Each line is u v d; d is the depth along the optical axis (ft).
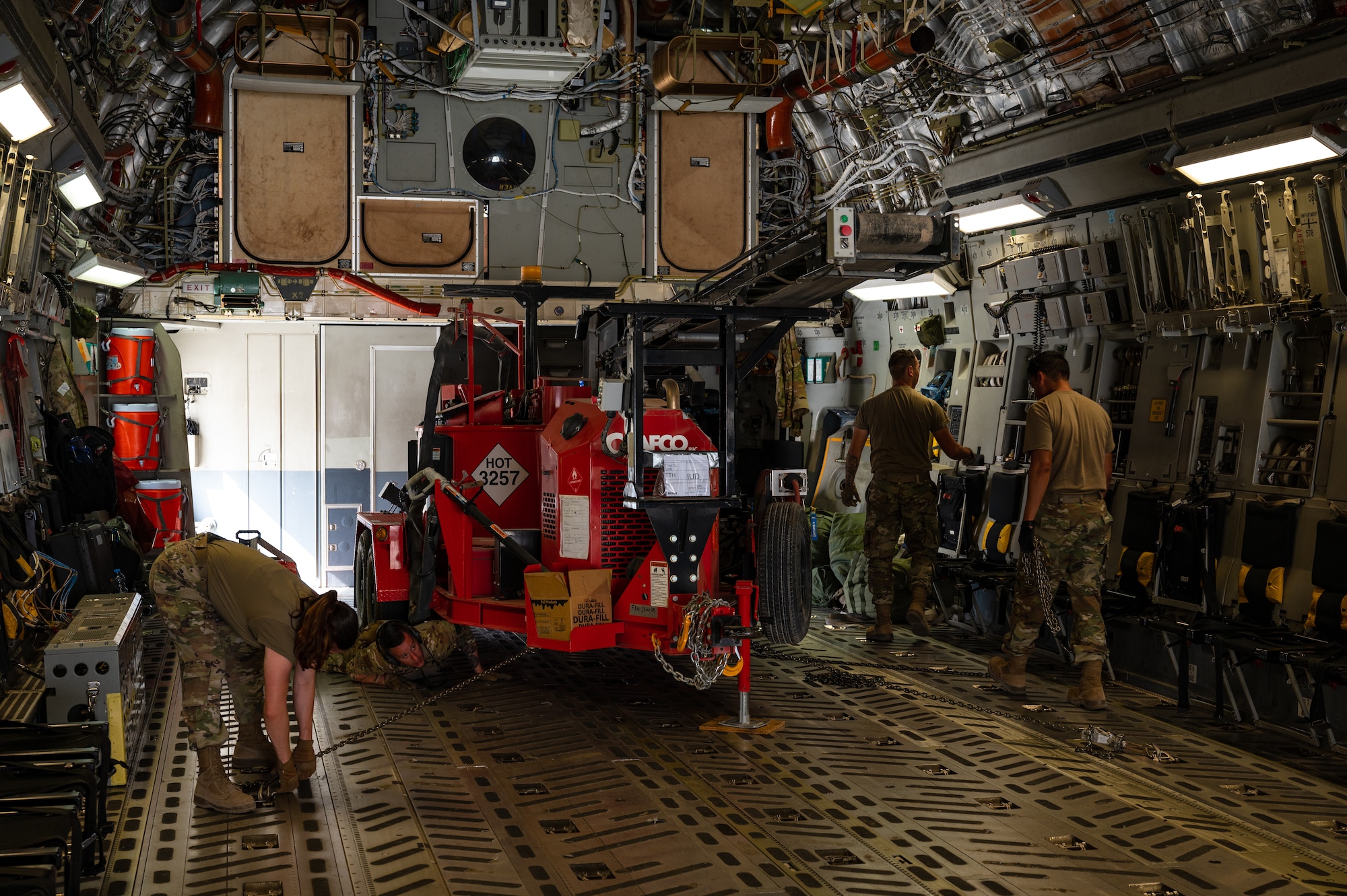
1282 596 18.85
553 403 21.52
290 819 13.47
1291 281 19.33
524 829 13.20
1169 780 15.29
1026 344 26.55
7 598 18.61
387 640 18.52
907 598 27.17
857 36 26.50
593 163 32.71
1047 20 21.83
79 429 26.91
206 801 13.58
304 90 30.22
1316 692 16.56
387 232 31.60
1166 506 21.24
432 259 31.86
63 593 20.86
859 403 33.68
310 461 31.12
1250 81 18.48
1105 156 21.85
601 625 18.60
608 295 23.85
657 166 32.76
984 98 25.43
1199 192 20.63
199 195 32.71
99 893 11.26
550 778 15.19
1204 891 11.55
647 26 32.76
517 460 21.86
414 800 14.23
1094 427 19.15
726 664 17.79
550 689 20.47
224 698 19.26
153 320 30.04
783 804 14.16
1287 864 12.29
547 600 18.51
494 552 20.88
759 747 16.76
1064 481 19.20
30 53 17.98
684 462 17.88
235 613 13.73
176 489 28.86
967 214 25.25
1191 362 21.79
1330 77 17.12
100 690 14.32
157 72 29.12
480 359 28.17
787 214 35.40
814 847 12.69
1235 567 19.97
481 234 31.94
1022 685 20.26
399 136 31.37
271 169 30.71
